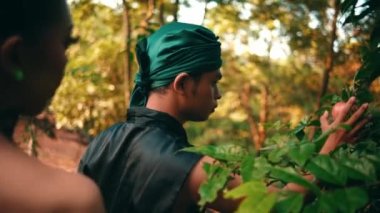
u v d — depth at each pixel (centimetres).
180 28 125
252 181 84
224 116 1054
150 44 129
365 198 83
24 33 64
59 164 715
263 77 911
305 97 934
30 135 352
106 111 668
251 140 1052
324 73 628
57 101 628
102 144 128
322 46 690
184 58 123
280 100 974
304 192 95
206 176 110
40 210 59
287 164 102
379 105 123
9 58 63
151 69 127
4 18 62
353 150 103
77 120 650
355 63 610
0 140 62
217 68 128
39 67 66
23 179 59
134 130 123
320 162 89
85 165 129
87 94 625
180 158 112
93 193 62
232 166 100
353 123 105
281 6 662
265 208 81
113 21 629
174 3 491
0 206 58
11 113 66
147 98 131
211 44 126
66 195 60
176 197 110
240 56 912
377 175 93
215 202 108
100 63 624
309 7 640
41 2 65
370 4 129
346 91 123
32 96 66
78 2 603
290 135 127
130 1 525
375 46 123
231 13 653
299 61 859
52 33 67
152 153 115
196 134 1114
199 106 127
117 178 120
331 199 84
